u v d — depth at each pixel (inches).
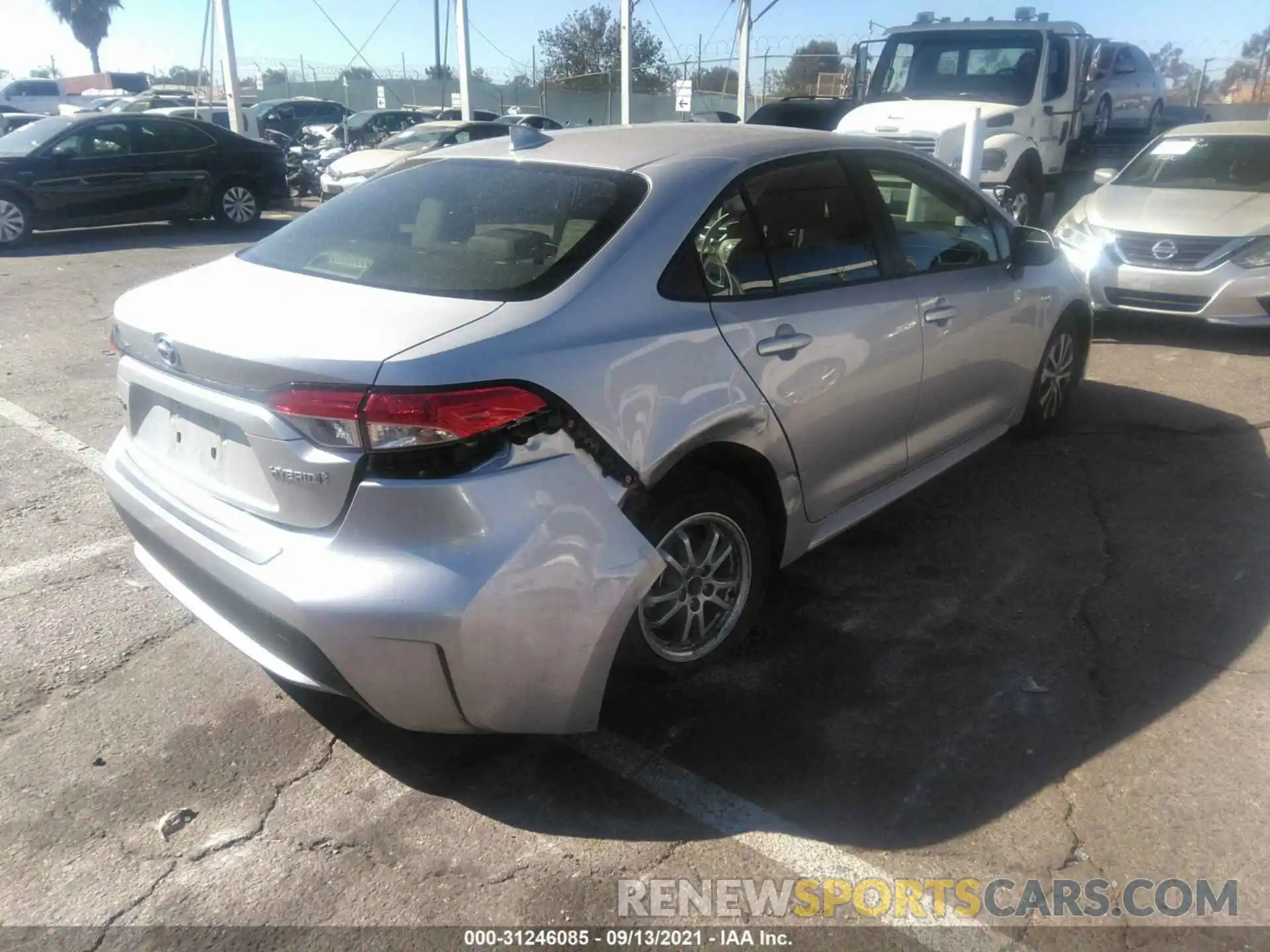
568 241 115.6
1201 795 109.3
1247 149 319.0
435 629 94.0
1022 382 191.9
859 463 148.0
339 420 93.4
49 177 477.1
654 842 103.6
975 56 428.1
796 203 137.6
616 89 1370.6
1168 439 215.6
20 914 94.2
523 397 97.3
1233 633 140.9
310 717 123.3
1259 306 270.1
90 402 238.8
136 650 136.8
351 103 1422.2
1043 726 121.0
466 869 100.2
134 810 107.6
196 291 118.6
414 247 120.1
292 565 97.7
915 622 144.7
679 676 127.6
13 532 170.7
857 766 114.5
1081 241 301.0
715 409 116.7
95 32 2166.6
